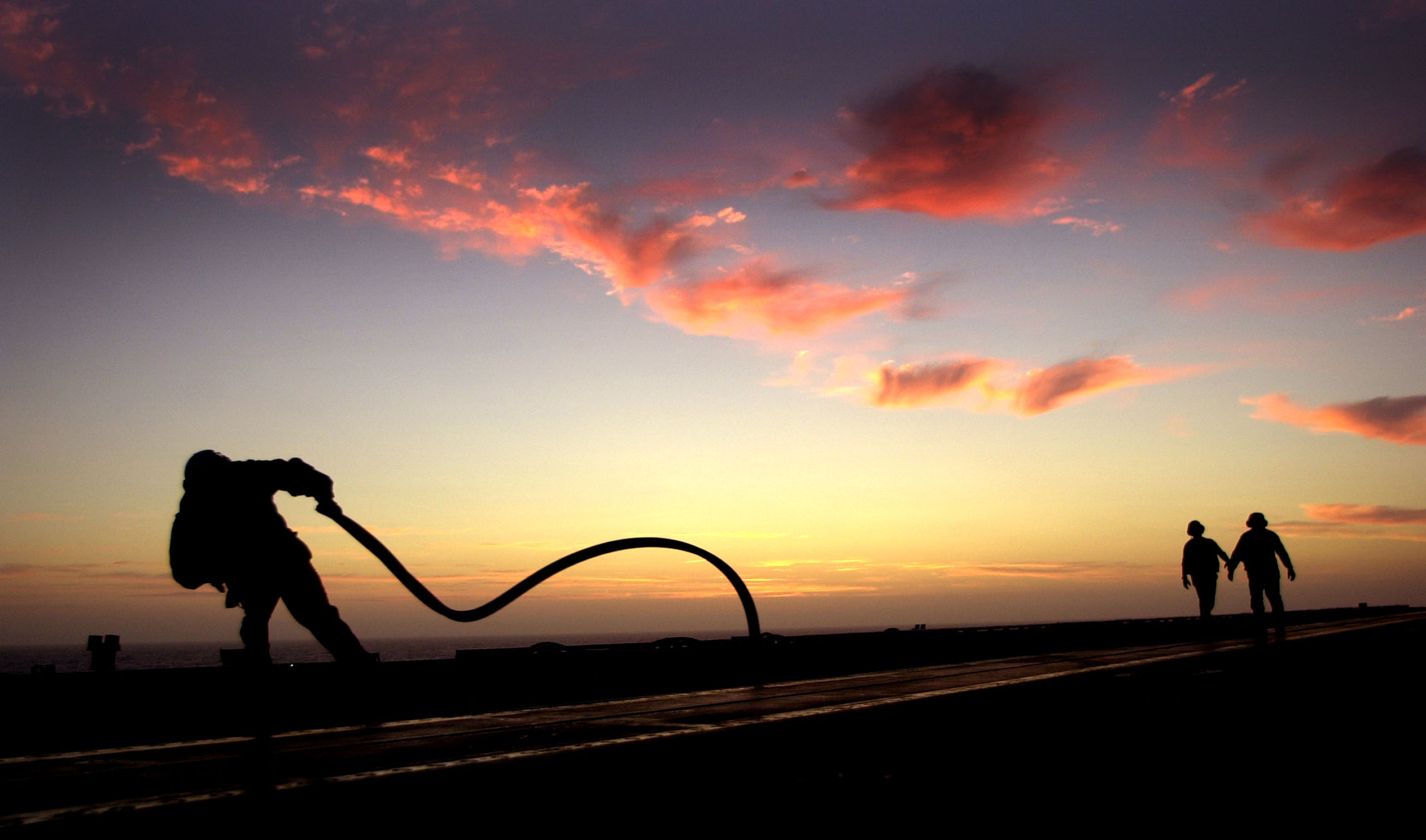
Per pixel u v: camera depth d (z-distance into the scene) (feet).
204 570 14.99
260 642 15.29
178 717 19.15
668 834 9.77
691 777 11.08
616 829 9.86
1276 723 17.78
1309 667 24.81
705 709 14.67
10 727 17.11
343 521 16.29
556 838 9.52
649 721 13.21
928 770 13.09
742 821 10.34
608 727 12.57
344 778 8.56
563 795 9.78
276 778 8.84
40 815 7.11
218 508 15.02
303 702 18.51
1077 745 15.34
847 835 10.02
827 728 13.03
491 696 23.99
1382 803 12.32
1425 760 14.84
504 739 11.58
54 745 17.02
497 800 9.23
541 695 25.55
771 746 12.19
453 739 11.67
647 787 10.58
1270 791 12.87
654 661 29.89
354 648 16.17
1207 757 14.92
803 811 10.83
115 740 17.44
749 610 24.95
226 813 7.64
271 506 15.71
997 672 21.71
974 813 11.18
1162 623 57.82
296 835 7.93
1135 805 11.99
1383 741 16.33
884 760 13.47
